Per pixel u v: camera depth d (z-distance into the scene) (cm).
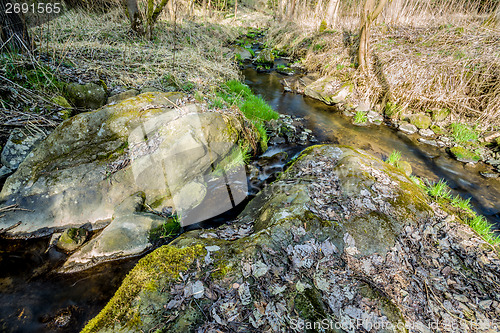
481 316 218
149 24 920
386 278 242
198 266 236
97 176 354
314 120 726
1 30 491
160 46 881
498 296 234
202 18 1534
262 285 225
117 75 615
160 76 659
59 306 247
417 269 254
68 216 334
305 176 380
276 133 612
